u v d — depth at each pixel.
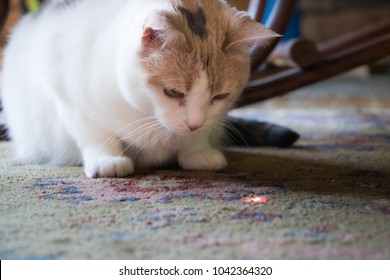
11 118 1.66
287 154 1.71
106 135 1.42
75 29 1.42
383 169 1.47
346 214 1.05
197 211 1.07
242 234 0.94
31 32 1.58
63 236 0.93
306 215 1.05
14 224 0.98
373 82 4.48
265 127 1.87
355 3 5.08
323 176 1.39
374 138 2.01
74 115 1.42
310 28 5.14
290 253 0.86
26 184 1.28
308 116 2.67
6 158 1.64
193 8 1.29
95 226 0.98
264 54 1.85
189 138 1.46
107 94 1.34
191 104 1.25
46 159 1.59
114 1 1.44
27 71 1.55
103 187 1.25
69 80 1.39
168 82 1.22
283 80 2.00
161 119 1.31
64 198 1.16
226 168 1.50
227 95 1.33
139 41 1.20
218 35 1.27
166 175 1.40
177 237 0.93
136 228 0.97
